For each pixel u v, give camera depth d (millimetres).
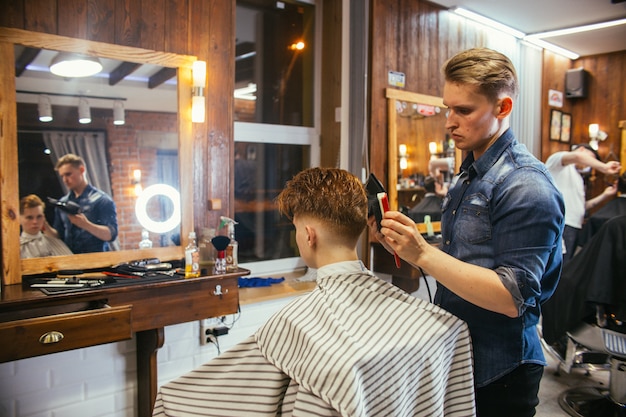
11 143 1771
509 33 4086
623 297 2297
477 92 1087
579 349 2828
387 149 3152
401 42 3201
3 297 1582
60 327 1514
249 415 983
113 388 2072
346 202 1025
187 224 2197
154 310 1831
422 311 1016
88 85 1944
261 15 2854
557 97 4781
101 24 1977
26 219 1813
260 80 2861
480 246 1114
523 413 1157
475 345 1136
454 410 1062
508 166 1113
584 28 4004
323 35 3086
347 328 949
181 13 2189
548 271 1145
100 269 1996
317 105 3100
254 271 2828
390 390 922
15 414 1845
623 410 2389
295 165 3029
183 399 1044
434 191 3410
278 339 983
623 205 3830
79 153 1936
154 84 2102
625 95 4746
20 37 1771
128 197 2057
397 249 1041
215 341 2297
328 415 866
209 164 2316
